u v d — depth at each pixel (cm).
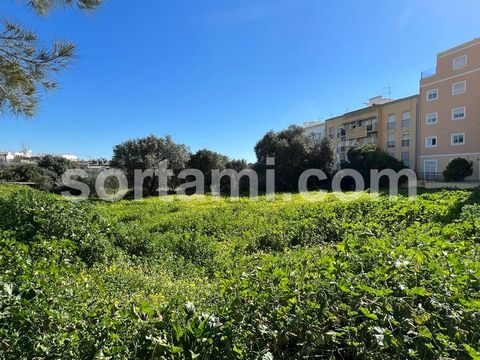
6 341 203
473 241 521
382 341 203
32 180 2506
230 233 878
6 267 328
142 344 210
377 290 232
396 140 3466
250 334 222
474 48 2658
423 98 3108
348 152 3262
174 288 435
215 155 2764
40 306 225
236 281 293
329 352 226
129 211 1334
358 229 704
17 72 472
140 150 2525
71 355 203
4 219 641
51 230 601
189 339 212
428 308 245
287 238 757
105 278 455
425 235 468
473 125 2680
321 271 284
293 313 239
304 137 3025
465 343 213
